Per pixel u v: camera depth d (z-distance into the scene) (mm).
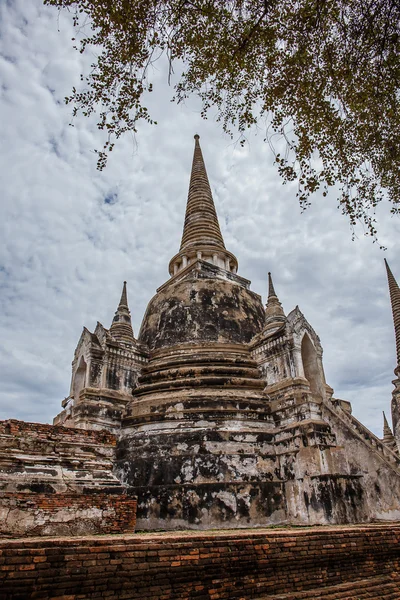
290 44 9039
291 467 16125
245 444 16734
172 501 15312
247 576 8250
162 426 17531
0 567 6418
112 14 8023
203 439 16562
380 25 8594
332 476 14711
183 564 7645
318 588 8867
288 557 8867
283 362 19234
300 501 15336
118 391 20266
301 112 9953
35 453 12477
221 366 20203
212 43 8883
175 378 19984
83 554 6992
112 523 11914
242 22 8664
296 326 19406
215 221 31156
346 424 16703
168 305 23906
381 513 14984
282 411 17688
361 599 8766
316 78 9508
